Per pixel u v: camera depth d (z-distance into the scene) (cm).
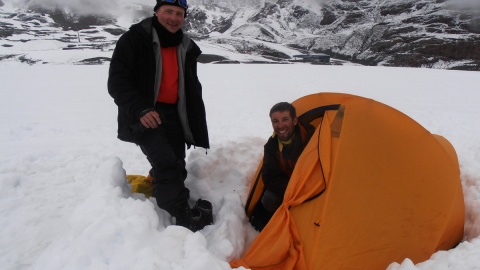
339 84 1888
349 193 256
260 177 328
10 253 250
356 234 247
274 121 295
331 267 241
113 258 199
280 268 252
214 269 197
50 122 889
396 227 251
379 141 274
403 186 262
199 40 17762
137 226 215
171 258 202
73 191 353
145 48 278
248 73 2409
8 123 861
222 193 351
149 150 278
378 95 1500
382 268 244
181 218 276
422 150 275
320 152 269
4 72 2336
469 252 226
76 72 2433
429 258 240
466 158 554
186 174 339
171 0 273
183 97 304
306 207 264
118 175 287
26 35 17888
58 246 219
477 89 1720
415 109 1130
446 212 258
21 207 316
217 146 403
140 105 263
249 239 299
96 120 934
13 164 454
